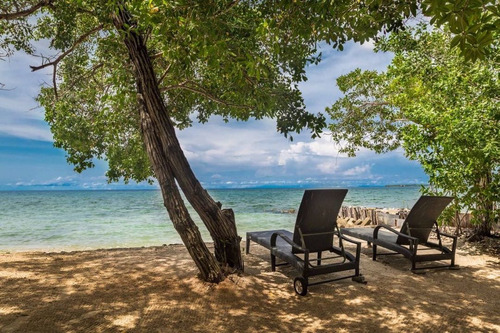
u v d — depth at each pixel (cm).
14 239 1239
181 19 314
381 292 428
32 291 406
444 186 686
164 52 370
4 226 1684
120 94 601
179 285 436
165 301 382
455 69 667
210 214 479
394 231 549
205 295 402
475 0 195
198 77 739
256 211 2658
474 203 705
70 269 513
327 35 410
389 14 400
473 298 408
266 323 337
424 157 696
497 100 595
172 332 310
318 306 381
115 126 809
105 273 491
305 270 414
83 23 745
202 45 328
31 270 502
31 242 1166
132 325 321
